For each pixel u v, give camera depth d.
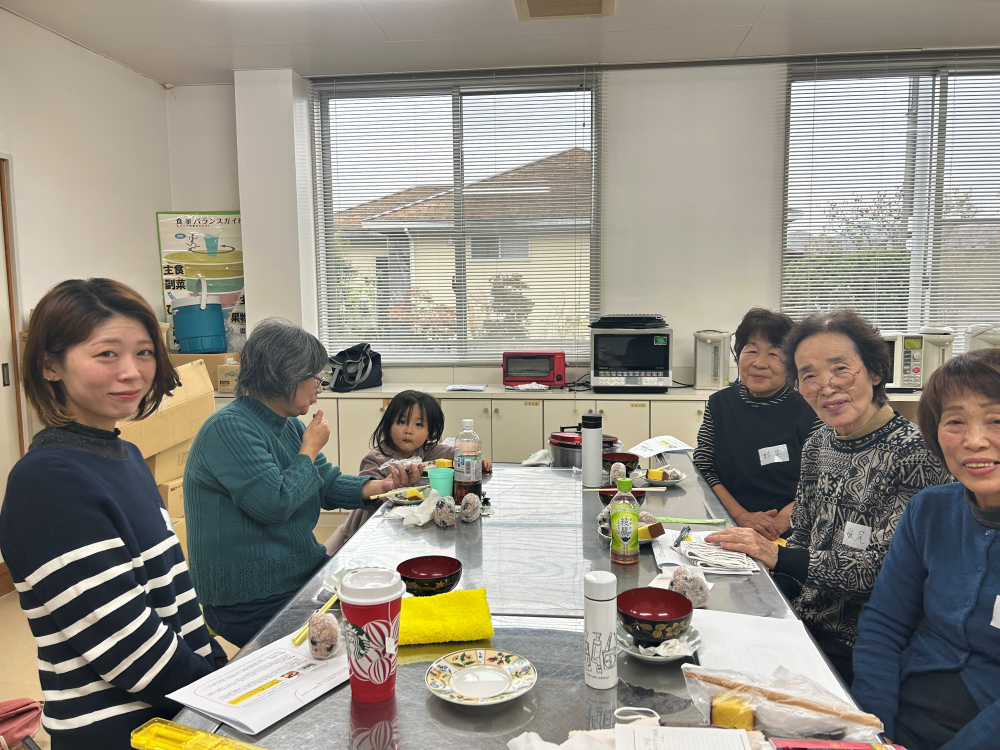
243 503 1.69
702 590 1.22
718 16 3.45
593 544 1.58
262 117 4.17
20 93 3.30
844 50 3.96
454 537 1.64
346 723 0.89
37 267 3.39
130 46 3.75
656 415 3.88
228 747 0.82
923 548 1.25
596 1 2.55
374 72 4.26
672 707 0.92
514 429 3.97
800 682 0.94
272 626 1.18
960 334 4.13
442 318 4.52
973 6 3.36
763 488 2.33
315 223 4.50
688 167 4.20
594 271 4.34
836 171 4.13
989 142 4.05
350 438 4.05
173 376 1.24
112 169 3.96
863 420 1.56
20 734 1.60
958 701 1.12
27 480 1.01
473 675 0.98
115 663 1.01
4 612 2.93
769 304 4.22
